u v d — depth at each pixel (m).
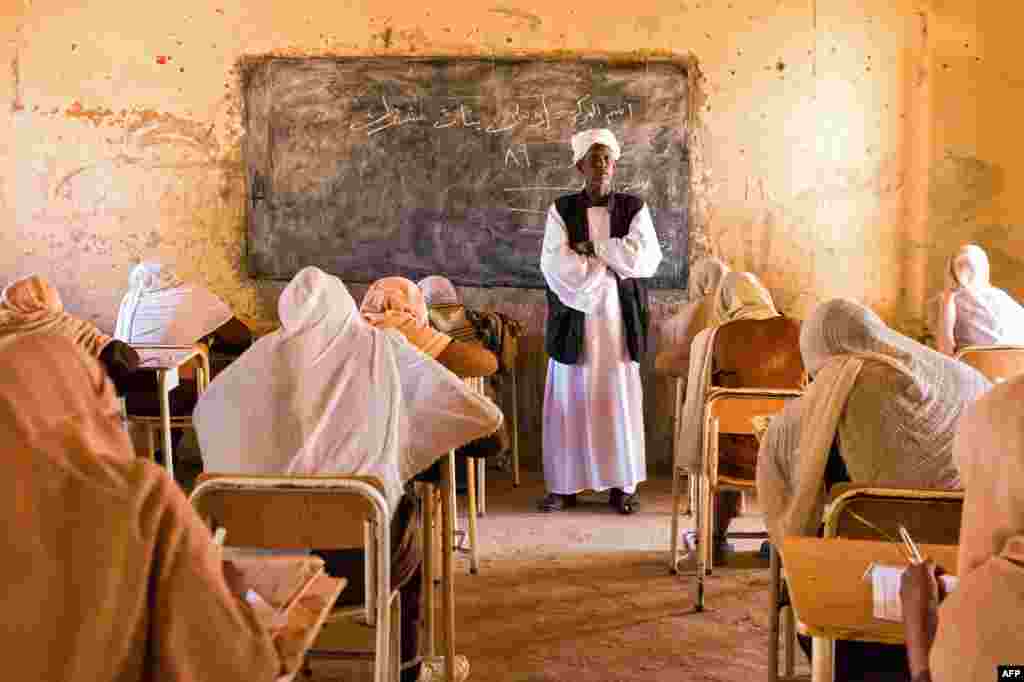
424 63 6.09
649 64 5.98
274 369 2.84
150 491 1.26
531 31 6.04
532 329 6.20
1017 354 4.60
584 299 5.23
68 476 1.23
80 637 1.20
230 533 2.35
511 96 6.07
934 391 2.85
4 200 6.36
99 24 6.22
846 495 2.32
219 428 2.82
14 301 4.09
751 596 4.15
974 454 1.41
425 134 6.14
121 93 6.26
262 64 6.18
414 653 3.08
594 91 6.02
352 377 2.85
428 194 6.18
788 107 5.96
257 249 6.30
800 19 5.91
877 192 5.97
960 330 5.47
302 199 6.24
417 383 2.91
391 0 6.09
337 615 2.45
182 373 4.93
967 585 1.37
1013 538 1.35
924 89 5.89
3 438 1.22
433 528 3.39
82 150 6.31
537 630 3.81
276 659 1.29
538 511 5.41
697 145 6.02
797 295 6.06
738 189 6.03
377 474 2.79
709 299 5.11
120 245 6.36
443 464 3.18
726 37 5.95
